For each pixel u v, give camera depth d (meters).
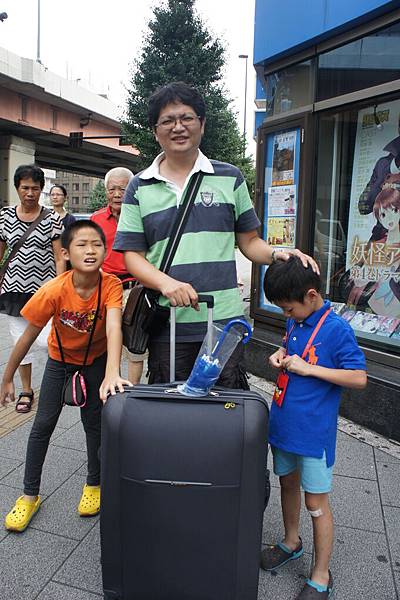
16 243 3.81
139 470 1.71
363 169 4.38
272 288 1.98
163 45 18.20
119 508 1.77
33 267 3.82
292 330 2.08
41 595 2.04
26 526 2.46
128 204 2.15
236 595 1.77
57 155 27.95
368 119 4.28
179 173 2.16
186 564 1.75
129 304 2.19
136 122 18.67
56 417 2.52
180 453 1.69
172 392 1.82
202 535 1.72
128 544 1.77
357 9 3.81
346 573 2.19
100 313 2.40
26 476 2.51
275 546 2.26
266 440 1.78
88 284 2.36
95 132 24.44
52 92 19.58
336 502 2.72
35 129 21.16
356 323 4.41
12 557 2.26
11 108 19.33
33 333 2.44
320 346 1.97
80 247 2.25
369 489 2.86
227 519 1.71
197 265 2.08
